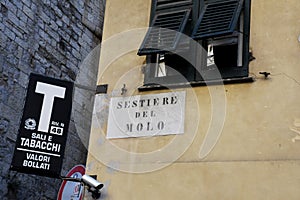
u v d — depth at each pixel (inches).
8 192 411.8
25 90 444.8
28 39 459.5
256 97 249.4
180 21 268.1
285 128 240.4
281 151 237.0
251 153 240.7
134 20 289.7
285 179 231.6
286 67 250.7
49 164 263.1
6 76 428.1
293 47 253.1
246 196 233.9
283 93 246.7
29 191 431.5
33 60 462.0
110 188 256.1
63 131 269.6
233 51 259.3
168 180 248.7
